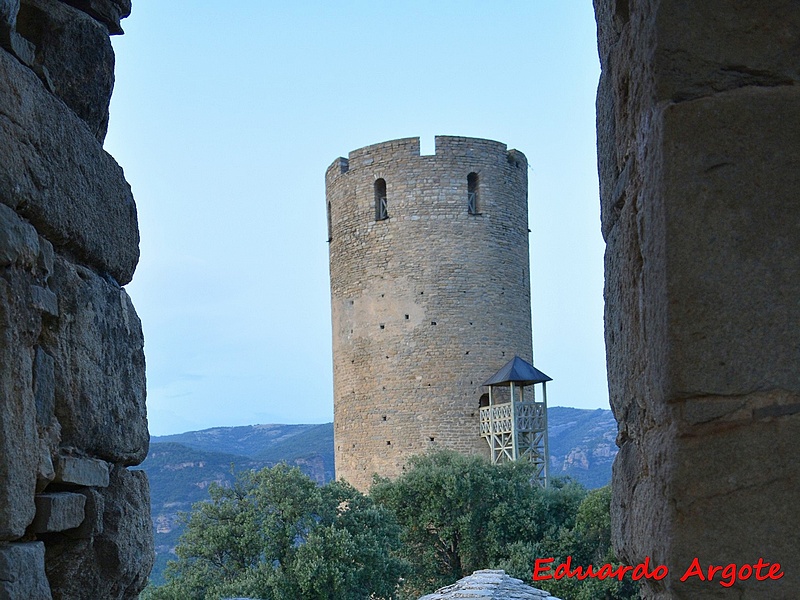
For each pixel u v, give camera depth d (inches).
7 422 139.1
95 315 171.9
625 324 137.6
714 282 110.0
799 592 104.6
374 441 1732.3
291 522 1111.6
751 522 106.7
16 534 140.3
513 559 1288.1
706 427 109.4
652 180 117.2
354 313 1779.0
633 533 132.0
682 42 114.3
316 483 1175.6
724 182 111.0
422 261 1717.5
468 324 1713.8
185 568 1109.1
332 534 1067.9
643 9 122.0
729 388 108.8
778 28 113.0
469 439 1695.4
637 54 127.1
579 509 1333.7
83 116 179.3
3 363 139.5
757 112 111.7
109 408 175.0
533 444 1619.1
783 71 112.4
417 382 1704.0
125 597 183.9
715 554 107.3
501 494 1393.9
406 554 1343.5
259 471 1162.0
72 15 175.5
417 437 1696.6
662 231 112.8
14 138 145.3
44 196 153.9
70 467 157.4
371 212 1760.6
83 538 164.9
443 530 1369.3
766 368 108.3
